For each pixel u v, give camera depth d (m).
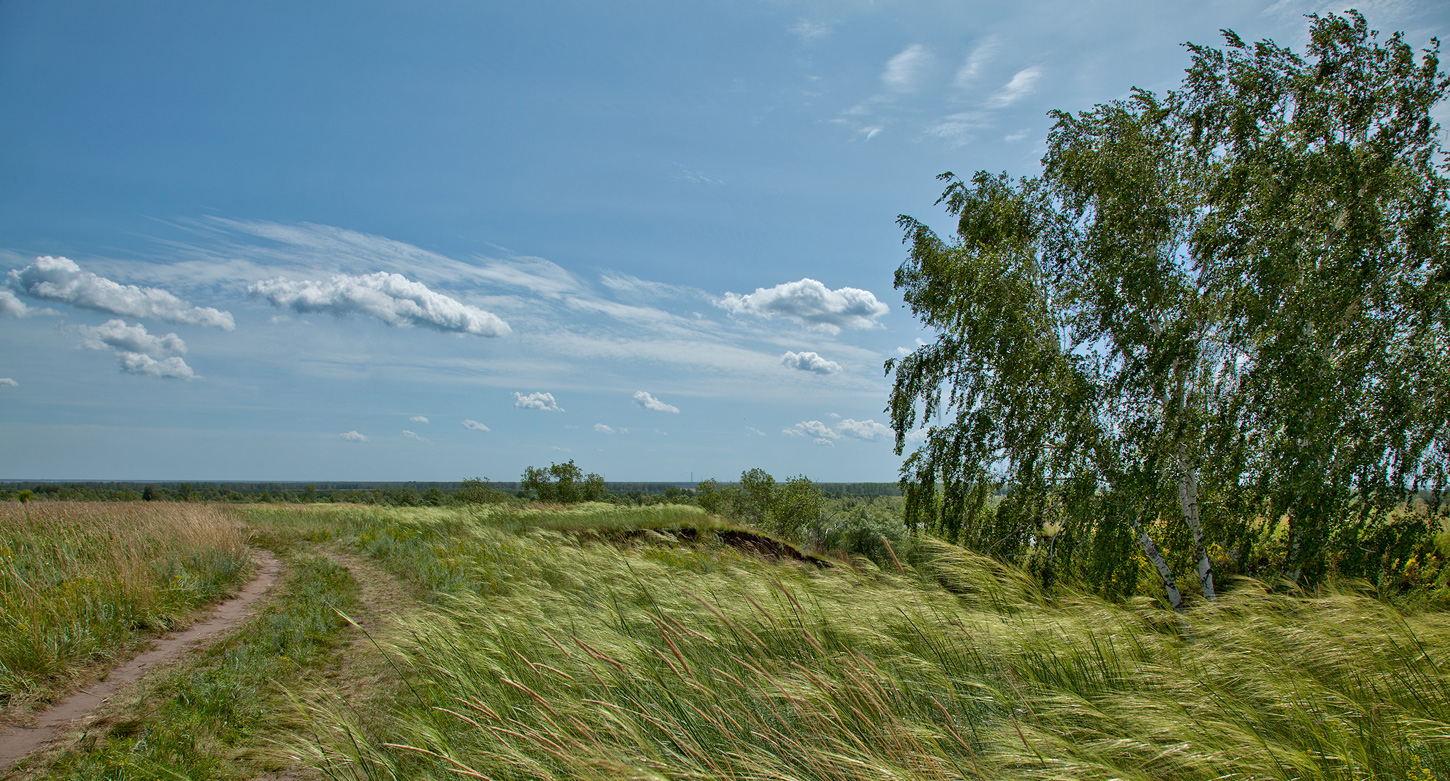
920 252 14.58
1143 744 2.53
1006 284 11.70
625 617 4.65
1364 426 9.54
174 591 7.83
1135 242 10.76
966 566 5.71
